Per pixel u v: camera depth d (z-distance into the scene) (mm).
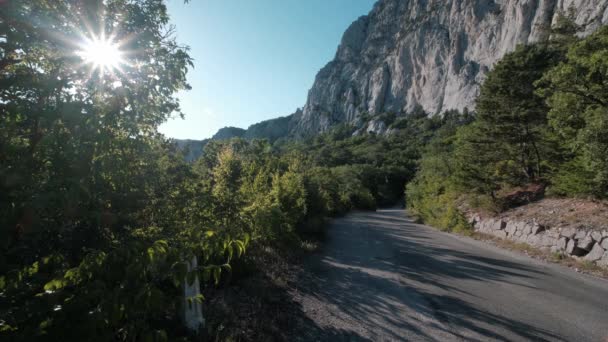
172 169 3238
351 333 3820
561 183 12180
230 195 5141
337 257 8508
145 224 2756
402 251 10055
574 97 9930
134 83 2227
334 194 27328
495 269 7773
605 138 8703
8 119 1634
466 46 102812
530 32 75000
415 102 121062
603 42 9047
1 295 1486
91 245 2004
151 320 3006
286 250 7949
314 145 114562
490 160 16812
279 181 11016
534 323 4363
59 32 1958
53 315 1460
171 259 1773
